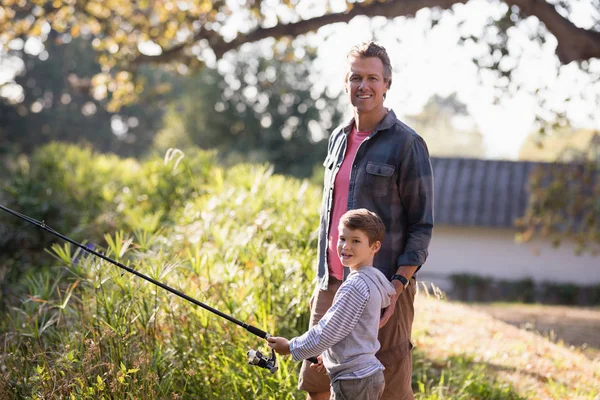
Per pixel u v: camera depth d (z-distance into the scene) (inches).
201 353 206.8
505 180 985.5
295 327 237.5
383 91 163.5
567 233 621.6
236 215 320.5
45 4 569.3
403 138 162.4
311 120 1673.2
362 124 166.2
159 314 211.8
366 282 144.9
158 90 692.7
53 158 525.3
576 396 228.4
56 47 1955.0
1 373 199.5
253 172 386.0
